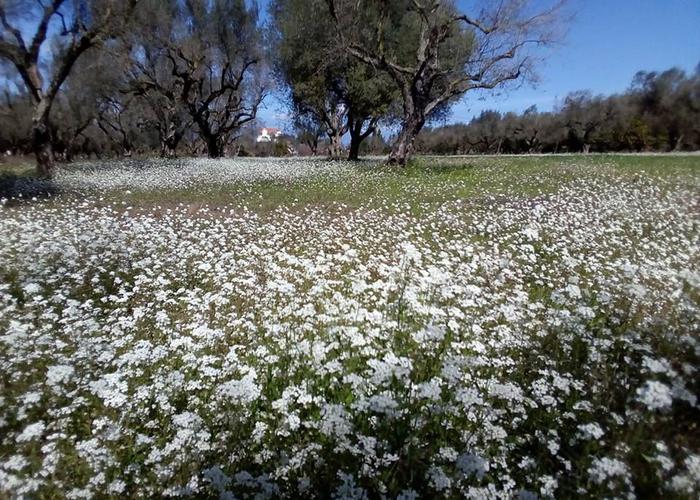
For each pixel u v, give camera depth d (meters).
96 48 22.55
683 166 21.53
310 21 25.80
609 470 2.71
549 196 13.51
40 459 3.17
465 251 7.79
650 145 53.94
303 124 41.81
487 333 4.72
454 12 20.78
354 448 2.86
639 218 10.42
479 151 74.56
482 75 21.14
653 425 3.36
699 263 7.09
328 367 3.59
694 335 4.52
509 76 20.77
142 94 37.28
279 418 3.51
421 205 12.64
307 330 4.59
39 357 4.28
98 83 34.72
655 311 5.25
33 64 20.44
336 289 6.08
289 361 4.12
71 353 4.35
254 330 4.70
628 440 3.22
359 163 27.41
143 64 35.53
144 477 3.06
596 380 3.83
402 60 28.02
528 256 7.46
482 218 10.81
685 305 5.01
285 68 34.06
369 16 23.81
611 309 5.19
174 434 3.41
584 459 3.06
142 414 3.59
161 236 8.92
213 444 3.11
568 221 10.11
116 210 12.59
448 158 36.06
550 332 4.66
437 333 3.76
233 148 67.44
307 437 3.26
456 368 3.33
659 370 3.38
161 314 4.98
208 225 10.42
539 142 67.00
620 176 17.58
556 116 64.88
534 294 6.06
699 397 3.63
